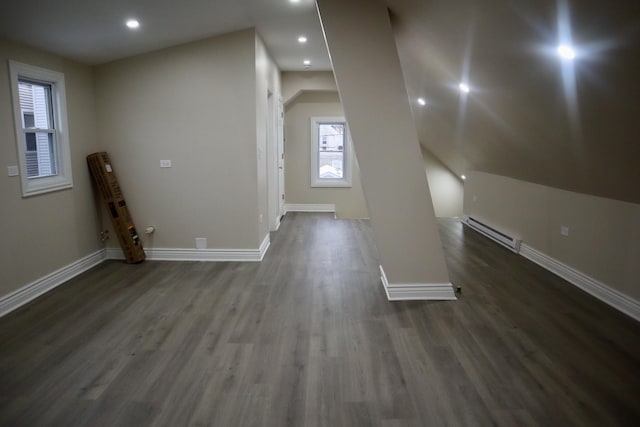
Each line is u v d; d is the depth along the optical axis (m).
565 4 1.94
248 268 4.58
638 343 2.94
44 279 3.84
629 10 1.72
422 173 3.54
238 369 2.60
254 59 4.52
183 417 2.15
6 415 2.16
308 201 8.11
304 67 6.80
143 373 2.55
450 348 2.86
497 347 2.88
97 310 3.46
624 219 3.44
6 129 3.37
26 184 3.59
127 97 4.60
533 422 2.12
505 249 5.44
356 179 8.02
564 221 4.27
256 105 4.61
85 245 4.49
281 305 3.57
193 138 4.66
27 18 3.08
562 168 3.76
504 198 5.71
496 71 3.11
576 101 2.60
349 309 3.50
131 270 4.48
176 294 3.81
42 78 3.78
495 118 4.01
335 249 5.38
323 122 7.88
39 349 2.83
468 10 2.61
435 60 3.95
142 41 4.14
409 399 2.31
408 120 3.47
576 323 3.25
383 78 3.42
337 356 2.75
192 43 4.51
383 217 3.61
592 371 2.59
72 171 4.23
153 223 4.82
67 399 2.29
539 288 4.00
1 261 3.34
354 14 3.36
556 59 2.38
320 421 2.13
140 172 4.72
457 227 6.86
